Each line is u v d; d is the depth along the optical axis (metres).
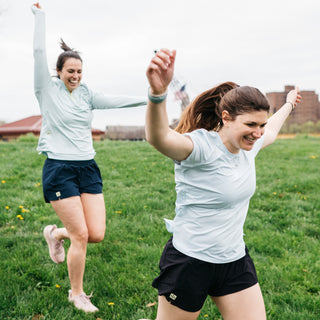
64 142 2.94
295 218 5.43
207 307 2.95
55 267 3.54
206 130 1.93
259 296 1.92
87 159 3.01
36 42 2.89
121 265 3.66
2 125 44.66
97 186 3.05
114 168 8.91
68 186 2.83
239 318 1.90
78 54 3.03
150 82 1.32
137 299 3.04
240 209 1.93
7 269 3.40
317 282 3.43
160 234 4.55
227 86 2.03
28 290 3.09
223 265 1.89
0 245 4.04
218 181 1.80
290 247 4.31
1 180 7.26
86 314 2.81
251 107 1.68
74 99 3.03
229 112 1.76
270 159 10.84
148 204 5.85
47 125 2.96
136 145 13.79
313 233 4.90
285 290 3.28
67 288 3.20
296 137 21.20
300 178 7.99
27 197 6.00
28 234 4.41
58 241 3.43
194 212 1.88
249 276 1.93
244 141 1.77
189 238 1.89
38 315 2.79
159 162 9.70
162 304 1.96
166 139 1.55
